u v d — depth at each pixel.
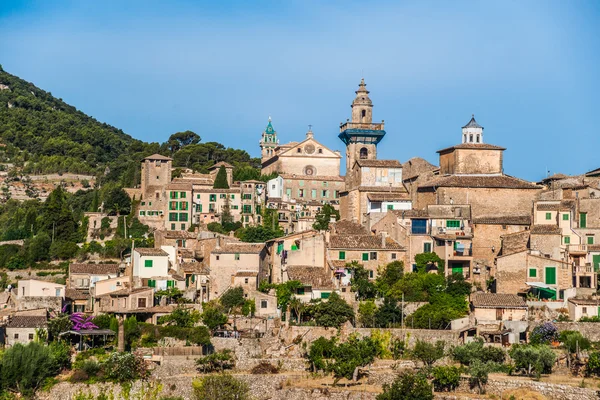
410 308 169.00
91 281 189.25
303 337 159.62
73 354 157.25
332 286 173.12
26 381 146.62
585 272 173.38
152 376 150.50
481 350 148.50
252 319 168.00
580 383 137.88
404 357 155.62
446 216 189.62
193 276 188.00
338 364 148.75
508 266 172.25
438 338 156.88
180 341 160.75
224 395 142.38
